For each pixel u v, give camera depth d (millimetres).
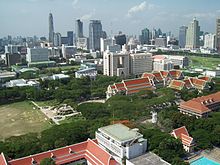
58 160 164125
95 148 170875
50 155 164250
